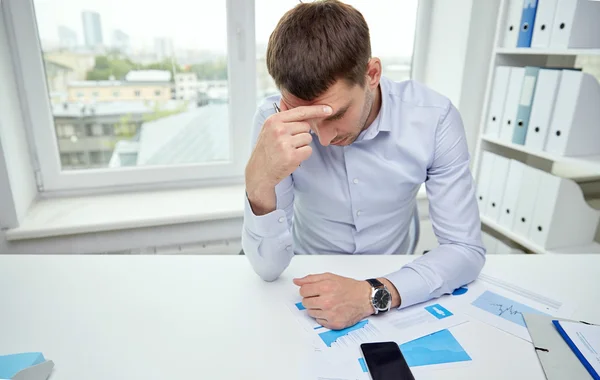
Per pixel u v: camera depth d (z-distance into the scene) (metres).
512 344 0.74
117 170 1.83
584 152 1.53
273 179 0.83
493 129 1.79
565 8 1.44
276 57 0.78
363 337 0.75
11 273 0.93
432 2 2.01
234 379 0.65
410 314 0.83
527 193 1.67
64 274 0.93
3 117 1.45
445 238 1.00
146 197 1.82
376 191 1.09
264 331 0.76
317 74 0.74
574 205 1.60
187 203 1.77
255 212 0.89
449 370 0.68
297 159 0.79
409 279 0.86
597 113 1.48
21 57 1.57
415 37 2.08
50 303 0.83
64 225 1.53
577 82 1.43
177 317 0.79
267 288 0.90
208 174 1.96
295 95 0.79
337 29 0.75
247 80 1.87
